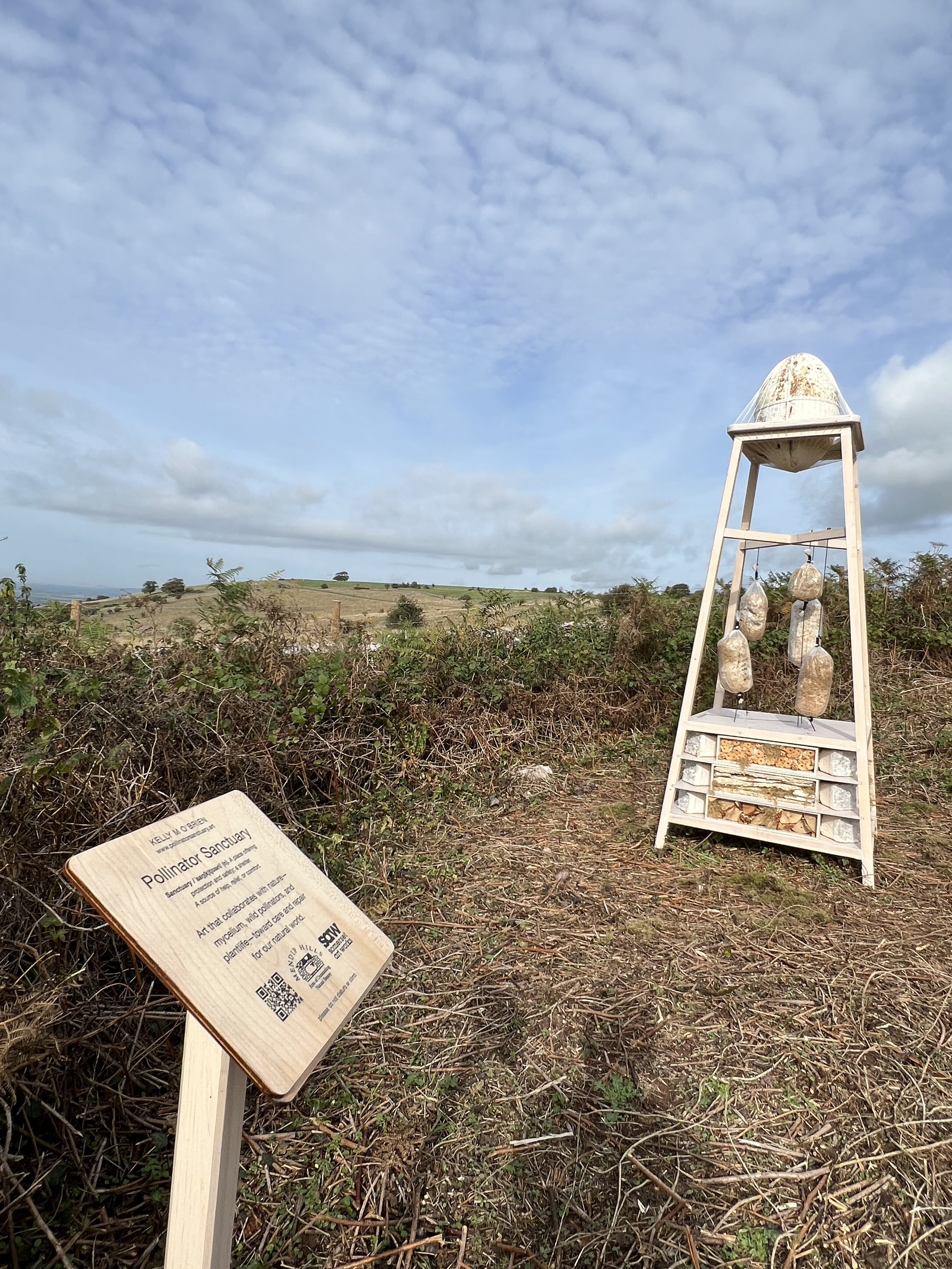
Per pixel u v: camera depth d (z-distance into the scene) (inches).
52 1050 77.0
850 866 165.6
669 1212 78.3
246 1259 72.9
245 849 64.6
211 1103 53.1
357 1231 76.2
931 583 335.3
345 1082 96.3
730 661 177.6
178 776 142.7
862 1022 108.8
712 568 175.2
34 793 103.1
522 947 130.6
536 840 180.1
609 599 312.3
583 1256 73.7
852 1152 85.4
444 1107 92.7
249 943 58.1
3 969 85.4
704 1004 113.7
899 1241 74.7
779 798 166.9
